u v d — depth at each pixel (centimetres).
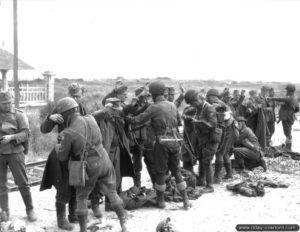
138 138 789
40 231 602
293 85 1324
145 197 740
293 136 1888
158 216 688
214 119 827
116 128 709
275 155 1231
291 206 748
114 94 729
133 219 671
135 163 823
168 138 709
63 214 624
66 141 550
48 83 2320
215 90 939
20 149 638
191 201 778
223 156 943
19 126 634
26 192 650
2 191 643
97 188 655
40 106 2172
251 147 1038
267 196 817
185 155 924
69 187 617
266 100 1334
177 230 618
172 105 726
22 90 2188
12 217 671
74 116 566
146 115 707
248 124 1237
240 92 1308
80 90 641
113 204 592
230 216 689
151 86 721
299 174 1021
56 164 614
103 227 629
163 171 719
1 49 2244
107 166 581
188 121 900
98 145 574
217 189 871
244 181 894
